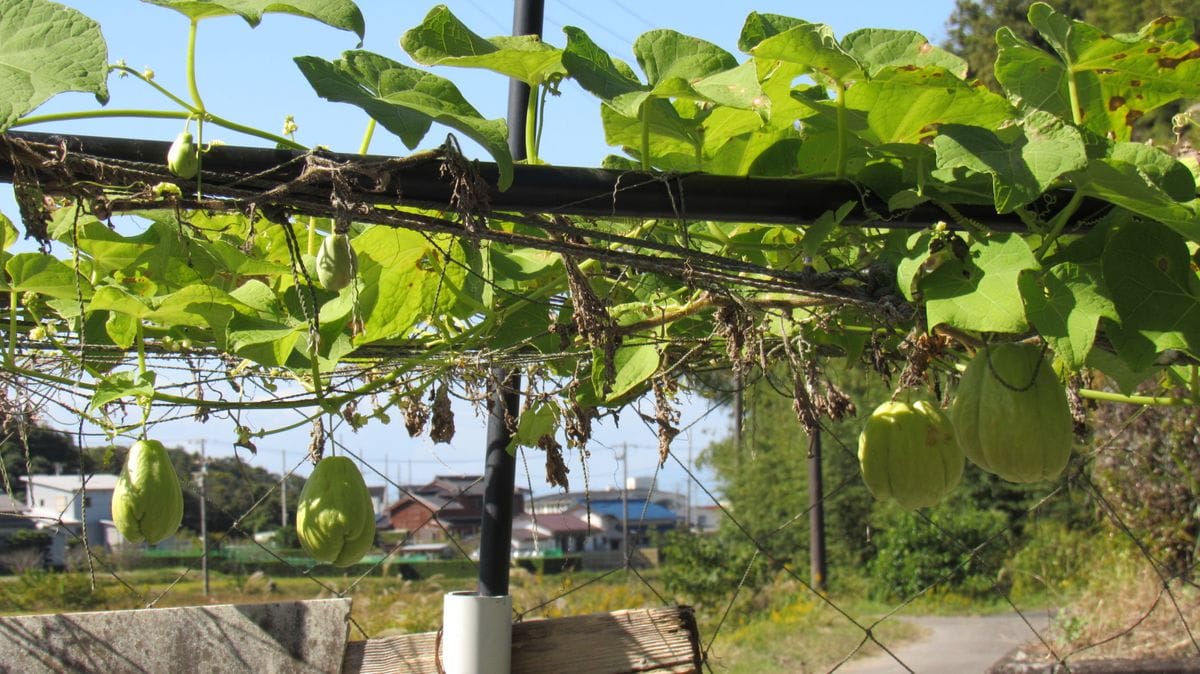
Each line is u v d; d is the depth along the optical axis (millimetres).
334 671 2156
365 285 2326
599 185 1775
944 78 1853
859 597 17344
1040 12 2041
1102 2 15344
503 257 2471
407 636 2211
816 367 2326
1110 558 8523
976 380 1943
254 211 1652
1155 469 7500
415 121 1656
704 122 2072
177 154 1570
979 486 18266
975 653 10922
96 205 1613
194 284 2166
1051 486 16250
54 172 1572
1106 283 1755
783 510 19406
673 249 1846
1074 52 2059
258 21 1629
